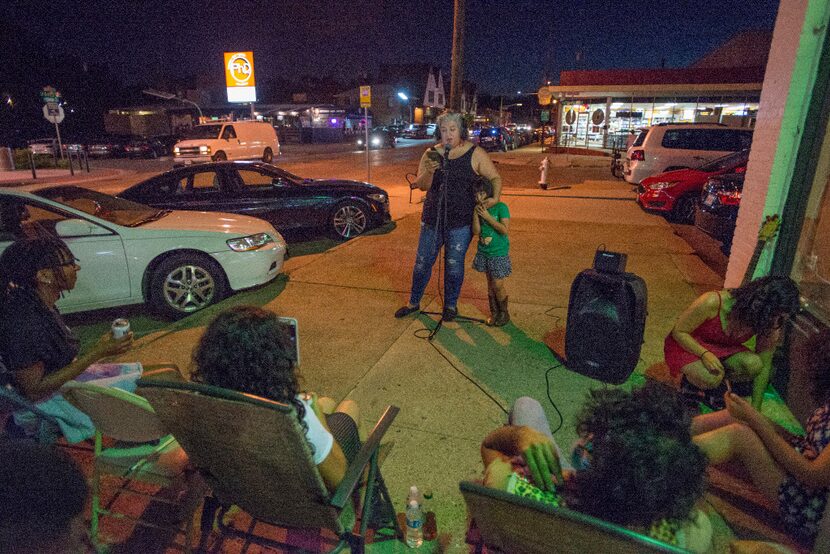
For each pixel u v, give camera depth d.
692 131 13.01
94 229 4.79
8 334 2.25
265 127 23.72
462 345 4.38
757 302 2.81
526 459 1.57
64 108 40.53
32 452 0.70
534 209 11.48
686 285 5.90
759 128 4.38
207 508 2.10
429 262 4.85
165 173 7.68
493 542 1.47
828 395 2.14
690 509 1.17
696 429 2.61
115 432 2.17
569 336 3.81
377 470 2.25
